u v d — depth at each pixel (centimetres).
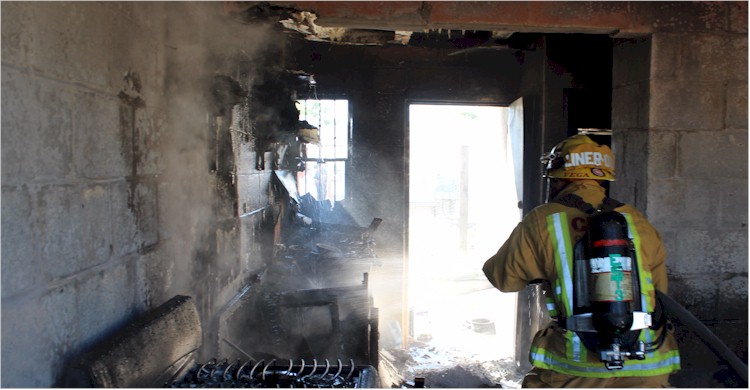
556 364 210
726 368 344
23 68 161
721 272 356
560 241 207
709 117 353
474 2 334
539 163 636
